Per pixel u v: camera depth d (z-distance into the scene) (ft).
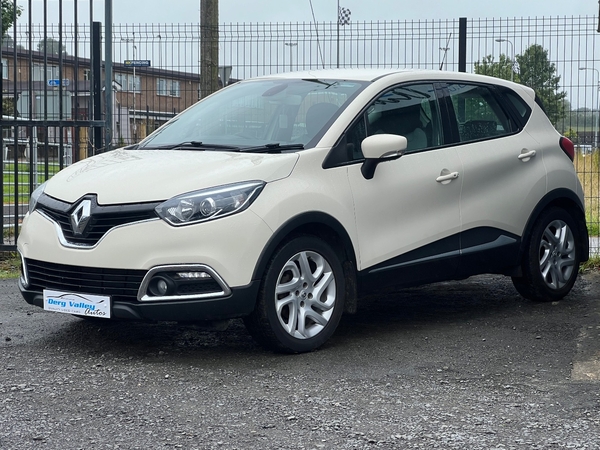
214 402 14.69
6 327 20.76
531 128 23.43
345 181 18.67
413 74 21.21
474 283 27.32
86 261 17.06
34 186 34.63
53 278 17.95
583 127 31.55
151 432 13.15
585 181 31.78
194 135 20.34
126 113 33.65
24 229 18.66
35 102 35.01
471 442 12.69
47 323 21.20
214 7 38.63
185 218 16.57
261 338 17.61
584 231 24.47
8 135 36.99
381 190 19.27
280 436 12.96
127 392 15.29
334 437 12.92
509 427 13.37
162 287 16.63
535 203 22.76
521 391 15.39
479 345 18.97
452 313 22.62
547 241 23.47
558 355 18.08
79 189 17.75
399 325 21.11
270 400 14.80
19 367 17.03
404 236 19.72
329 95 20.01
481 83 22.68
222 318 16.84
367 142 18.62
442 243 20.53
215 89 34.50
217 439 12.83
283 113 19.86
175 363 17.30
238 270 16.76
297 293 17.95
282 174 17.66
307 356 17.88
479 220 21.34
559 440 12.77
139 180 17.33
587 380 16.11
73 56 33.09
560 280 23.85
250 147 18.93
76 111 31.48
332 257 18.35
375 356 17.94
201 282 16.65
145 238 16.61
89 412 14.15
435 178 20.35
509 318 21.89
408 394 15.20
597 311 22.67
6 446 12.53
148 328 20.57
